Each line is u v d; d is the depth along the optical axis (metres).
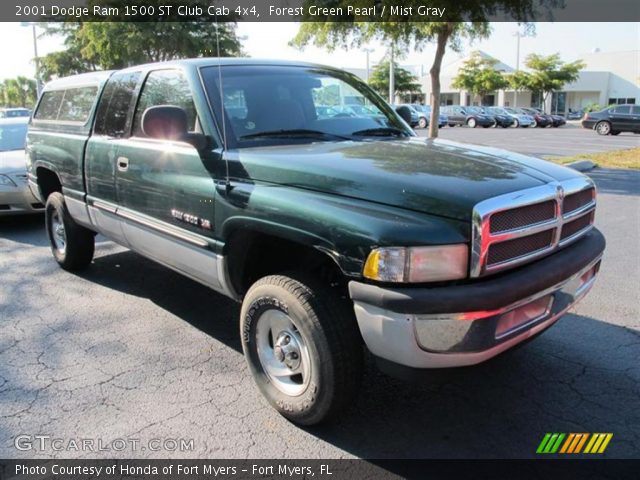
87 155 4.93
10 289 5.49
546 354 3.93
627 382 3.56
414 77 56.97
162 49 22.94
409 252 2.53
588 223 3.40
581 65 51.81
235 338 4.33
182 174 3.73
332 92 4.30
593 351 3.97
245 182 3.28
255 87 3.95
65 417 3.28
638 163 14.26
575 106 60.56
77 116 5.34
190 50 22.83
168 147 3.89
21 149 9.16
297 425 3.17
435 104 13.66
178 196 3.77
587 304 4.82
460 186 2.73
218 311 4.88
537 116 39.22
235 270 3.53
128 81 4.63
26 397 3.50
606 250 6.45
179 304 5.04
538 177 2.99
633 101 57.53
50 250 6.98
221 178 3.44
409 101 62.84
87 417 3.28
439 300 2.49
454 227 2.58
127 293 5.34
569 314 4.61
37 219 8.89
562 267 2.93
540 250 2.90
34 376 3.76
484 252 2.57
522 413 3.26
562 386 3.52
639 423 3.14
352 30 13.95
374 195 2.78
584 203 3.30
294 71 4.29
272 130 3.75
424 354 2.57
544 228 2.87
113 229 4.73
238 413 3.30
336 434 3.09
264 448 2.98
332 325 2.85
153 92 4.26
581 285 3.27
